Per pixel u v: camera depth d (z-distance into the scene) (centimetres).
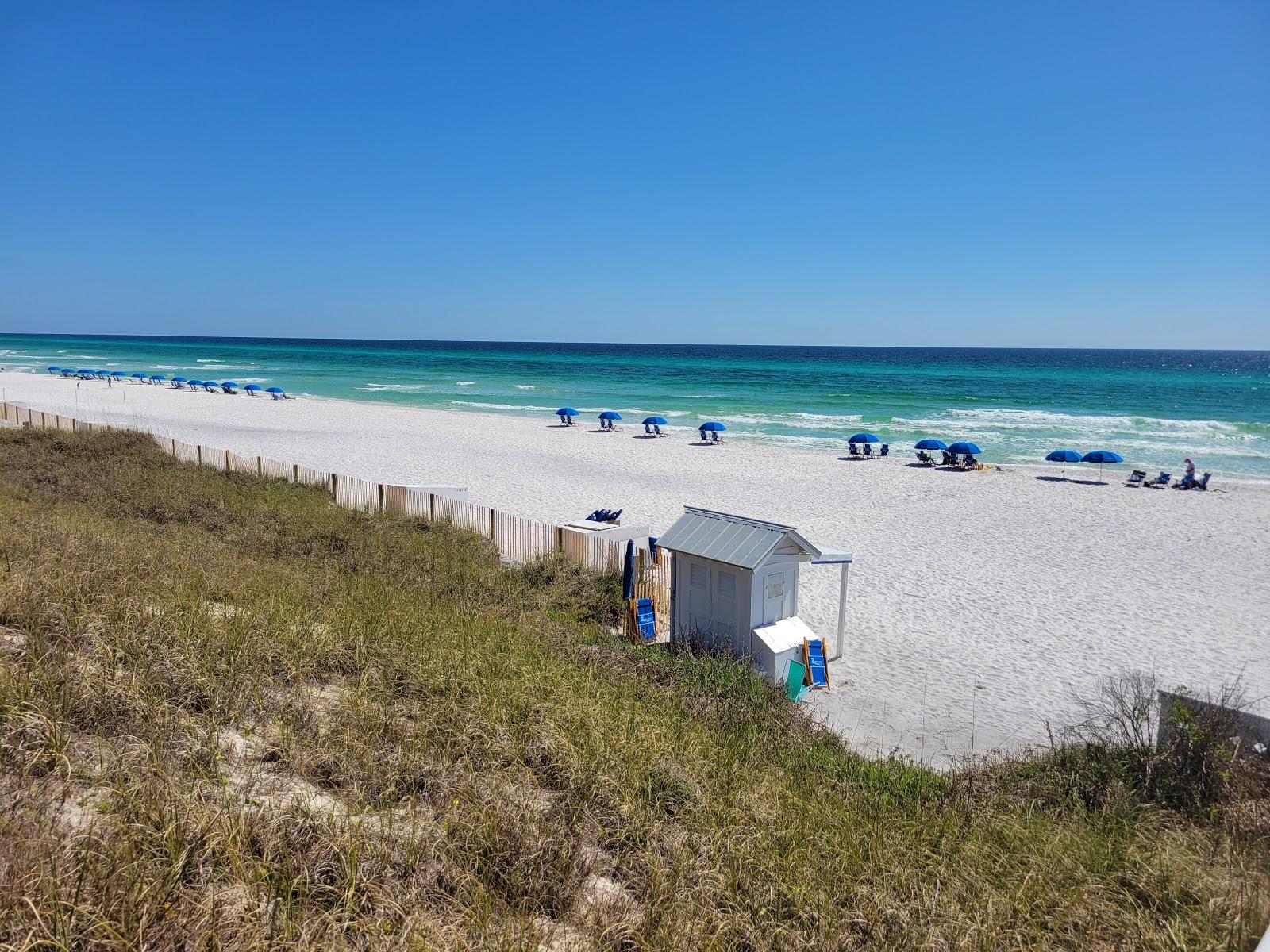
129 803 387
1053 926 447
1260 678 1258
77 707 479
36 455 2197
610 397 6750
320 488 2173
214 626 678
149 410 4988
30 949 293
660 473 3089
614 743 599
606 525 1789
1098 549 2062
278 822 399
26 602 624
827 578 1798
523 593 1352
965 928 432
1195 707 770
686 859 451
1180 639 1436
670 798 539
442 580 1304
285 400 5959
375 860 393
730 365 12606
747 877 457
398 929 353
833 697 1172
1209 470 3391
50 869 325
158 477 2017
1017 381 9162
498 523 1756
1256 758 713
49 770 414
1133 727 820
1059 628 1488
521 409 5675
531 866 418
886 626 1489
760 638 1138
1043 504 2608
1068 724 1070
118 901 323
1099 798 690
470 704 620
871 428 4734
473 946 353
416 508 1961
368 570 1301
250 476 2261
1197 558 1986
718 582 1192
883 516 2406
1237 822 629
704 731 718
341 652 698
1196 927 445
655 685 890
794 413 5647
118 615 647
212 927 325
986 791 708
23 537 886
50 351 14938
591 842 470
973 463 3269
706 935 394
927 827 586
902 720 1092
